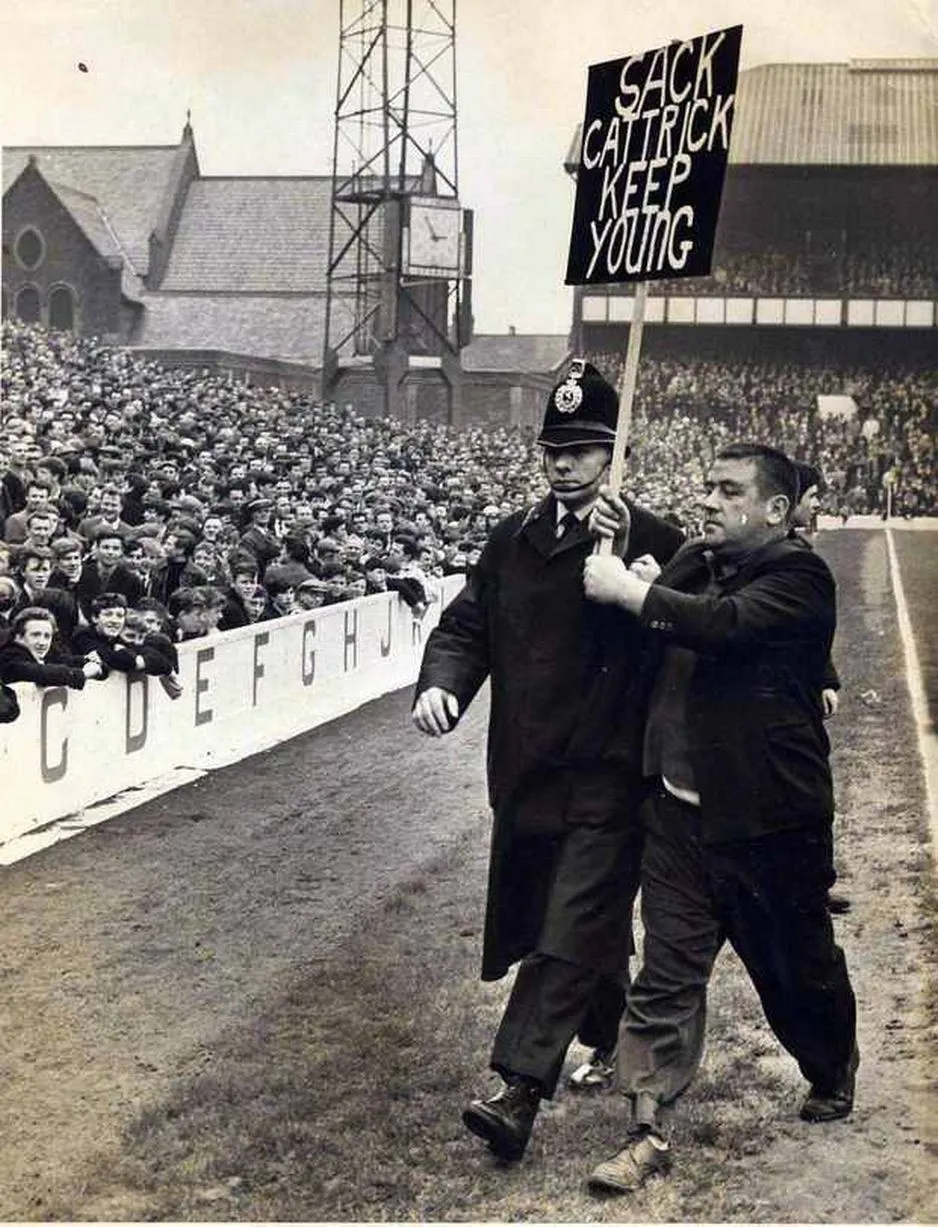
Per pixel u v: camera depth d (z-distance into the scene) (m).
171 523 9.96
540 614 3.61
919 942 5.14
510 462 21.83
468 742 9.55
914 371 30.47
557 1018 3.44
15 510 10.71
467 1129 3.72
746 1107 3.82
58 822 7.12
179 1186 3.43
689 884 3.44
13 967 5.03
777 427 29.91
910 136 29.44
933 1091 3.87
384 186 23.41
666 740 3.48
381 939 5.39
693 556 3.61
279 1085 4.03
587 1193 3.35
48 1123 3.81
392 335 24.14
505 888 3.63
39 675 6.96
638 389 30.77
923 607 16.73
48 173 29.95
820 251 30.33
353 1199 3.35
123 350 27.56
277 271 29.41
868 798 7.63
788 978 3.54
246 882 6.14
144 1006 4.67
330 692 10.91
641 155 3.60
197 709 8.77
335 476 16.86
